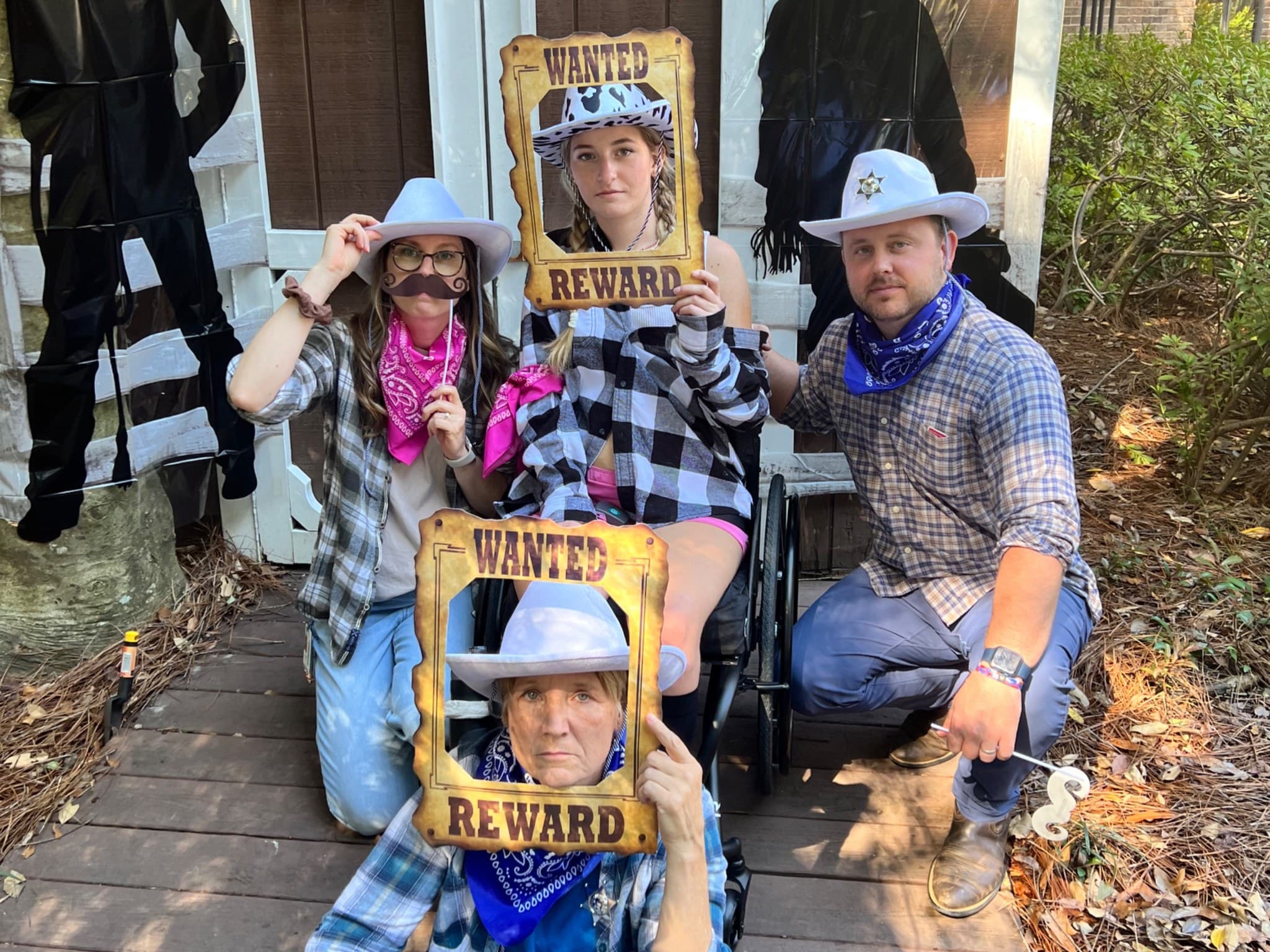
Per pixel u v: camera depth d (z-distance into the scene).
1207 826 2.56
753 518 2.54
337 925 1.67
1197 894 2.40
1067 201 5.53
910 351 2.36
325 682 2.67
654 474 2.39
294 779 2.86
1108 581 3.52
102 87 3.01
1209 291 5.48
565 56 2.13
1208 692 3.04
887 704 2.69
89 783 2.84
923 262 2.30
